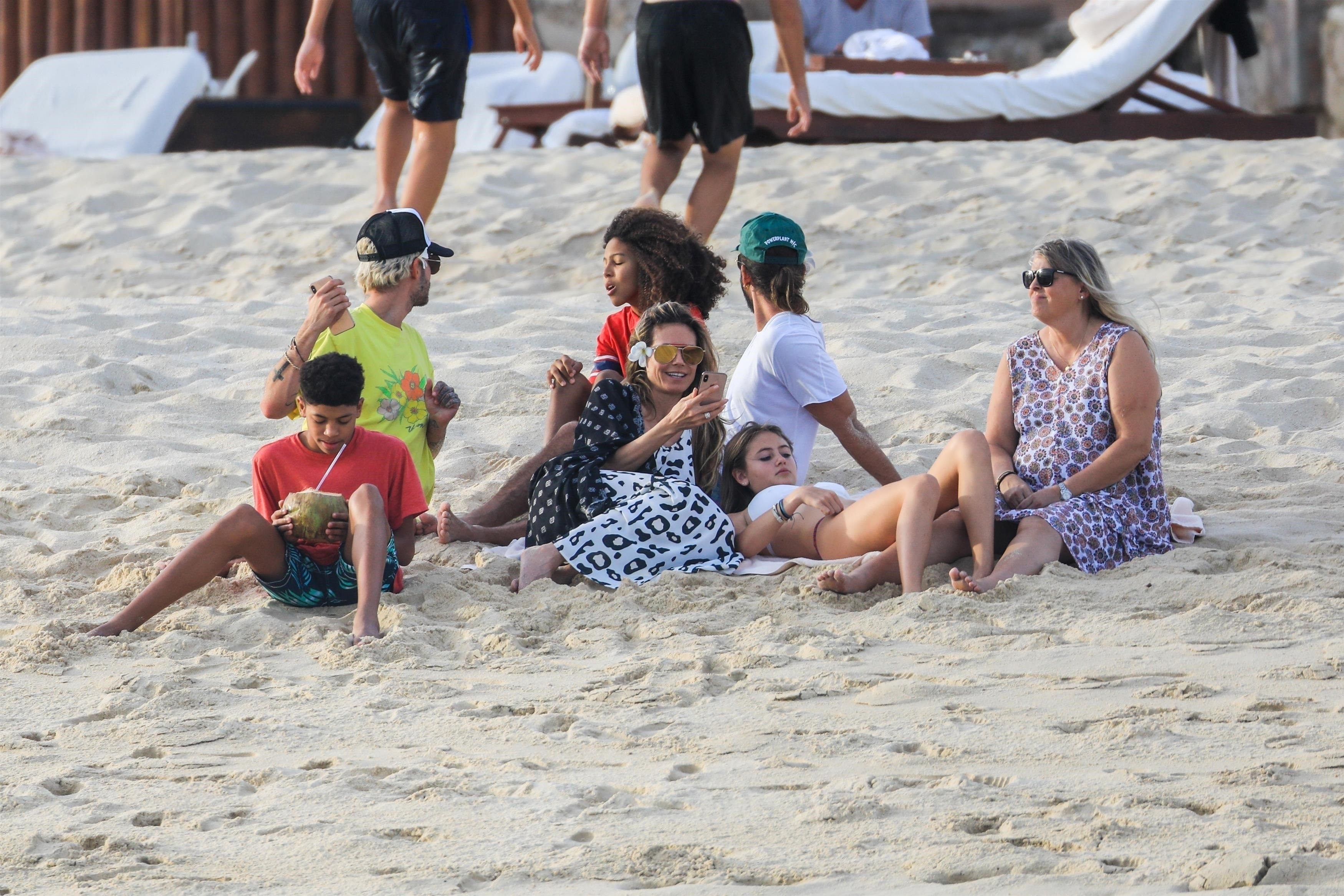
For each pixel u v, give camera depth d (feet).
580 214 139.44
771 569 53.98
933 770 34.12
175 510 64.18
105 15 251.39
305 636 48.44
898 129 167.94
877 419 78.59
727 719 38.52
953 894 26.86
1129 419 55.26
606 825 31.14
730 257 123.65
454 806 32.58
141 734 38.37
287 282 130.31
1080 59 178.09
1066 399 57.06
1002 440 58.70
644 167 106.73
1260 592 48.11
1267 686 39.34
